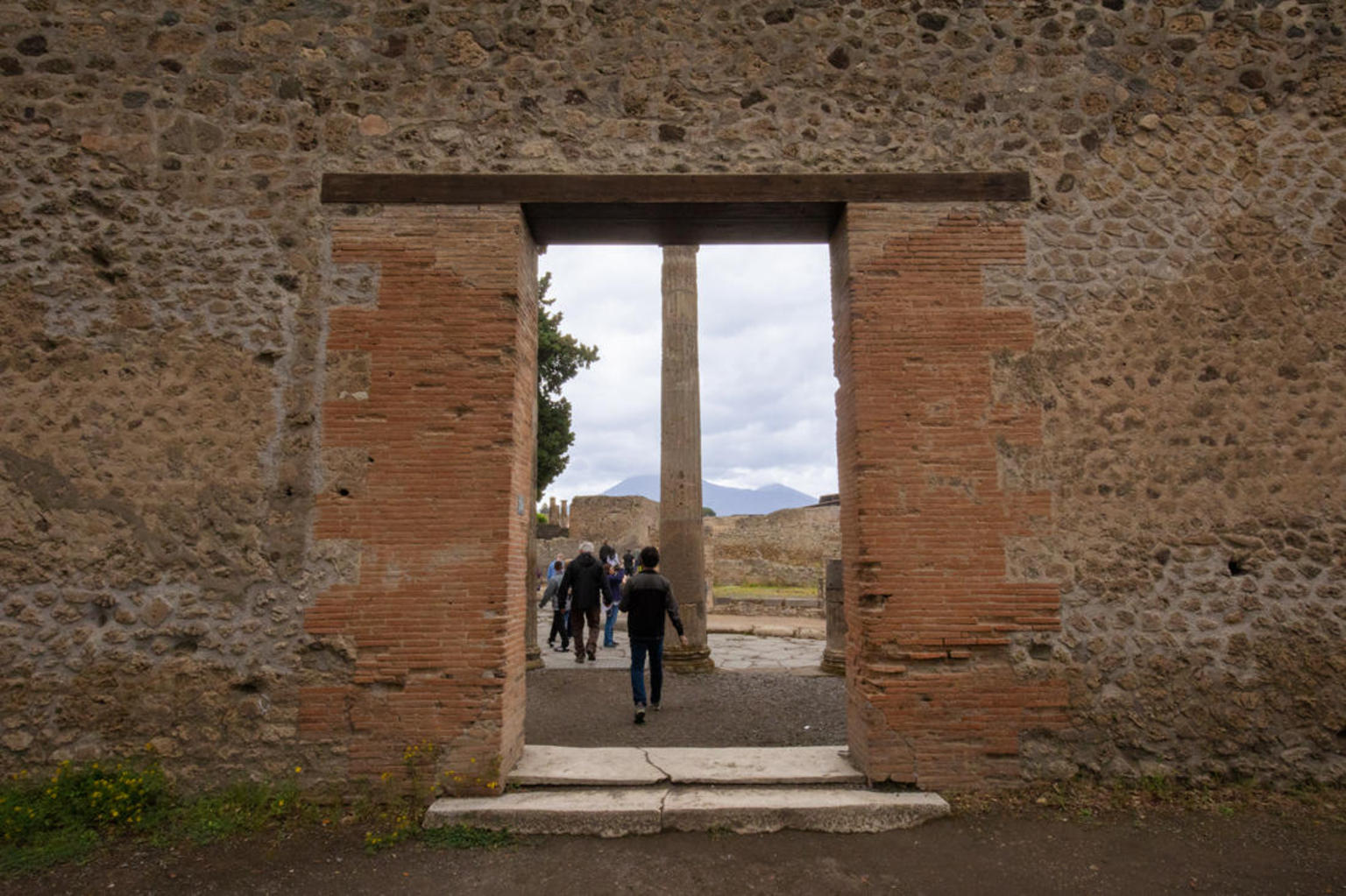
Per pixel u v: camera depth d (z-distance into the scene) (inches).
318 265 194.9
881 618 186.4
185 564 183.5
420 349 192.2
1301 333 201.6
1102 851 155.6
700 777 182.9
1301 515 194.5
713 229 217.5
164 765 176.7
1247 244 204.5
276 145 199.3
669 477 410.0
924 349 195.9
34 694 177.6
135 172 196.5
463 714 179.2
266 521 185.3
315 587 183.3
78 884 141.9
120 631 180.5
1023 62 209.8
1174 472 194.7
